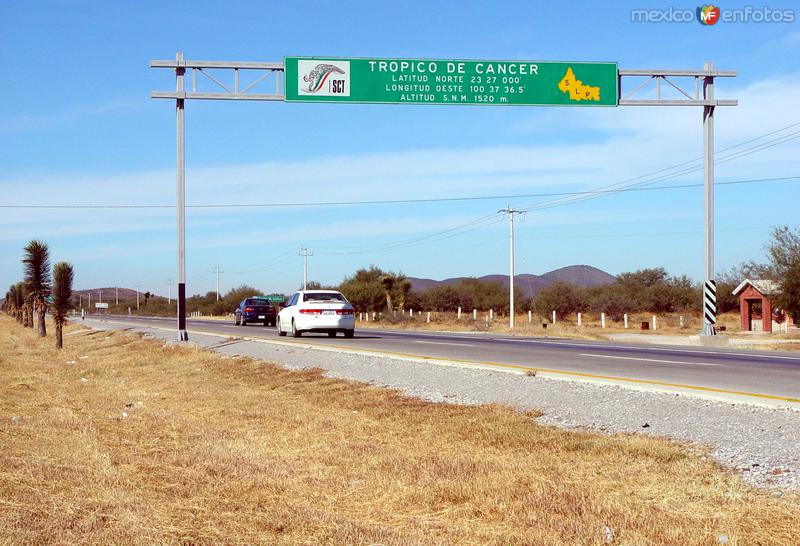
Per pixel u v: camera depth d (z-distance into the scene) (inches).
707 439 343.9
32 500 253.8
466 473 302.7
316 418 444.5
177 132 1109.7
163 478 299.1
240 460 332.2
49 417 443.8
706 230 1184.8
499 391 515.5
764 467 293.9
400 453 346.3
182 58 1098.7
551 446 346.0
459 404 472.1
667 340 1395.2
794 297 1509.6
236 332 1446.9
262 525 240.5
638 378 565.3
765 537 223.9
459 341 1123.3
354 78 1128.2
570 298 3024.1
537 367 657.6
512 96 1143.0
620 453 323.9
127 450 354.3
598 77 1151.0
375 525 244.4
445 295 3873.0
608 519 242.1
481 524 245.4
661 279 3880.4
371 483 295.9
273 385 611.5
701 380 553.6
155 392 610.2
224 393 578.6
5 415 447.2
